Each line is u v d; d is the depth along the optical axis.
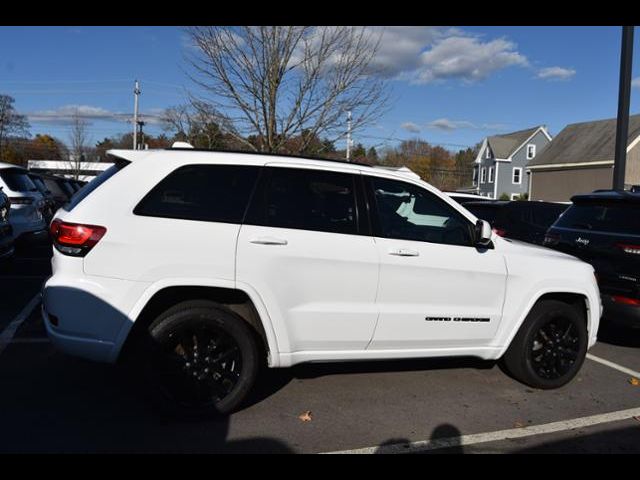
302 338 3.91
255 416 3.96
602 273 5.96
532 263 4.66
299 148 9.71
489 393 4.67
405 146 68.75
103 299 3.46
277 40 9.20
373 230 4.11
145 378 3.58
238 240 3.68
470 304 4.41
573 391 4.84
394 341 4.20
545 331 4.87
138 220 3.55
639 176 35.62
